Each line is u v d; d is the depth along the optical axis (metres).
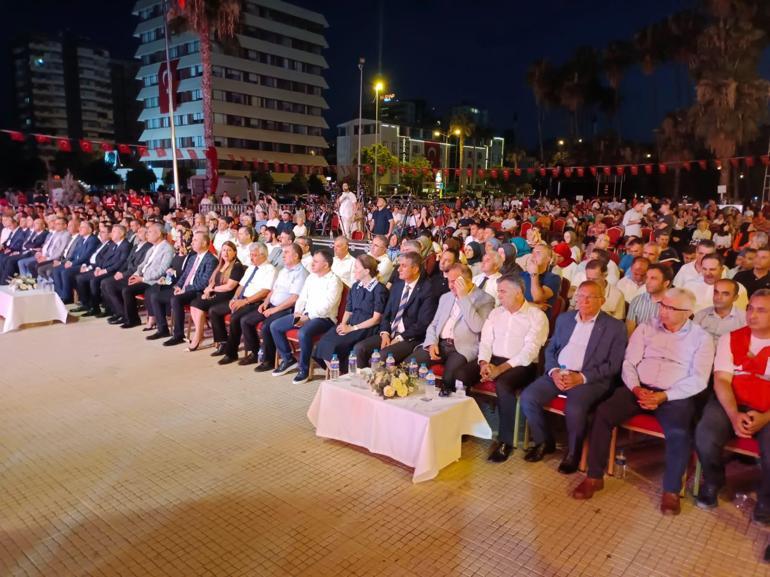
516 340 4.50
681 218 16.05
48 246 10.38
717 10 28.77
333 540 3.22
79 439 4.53
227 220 11.48
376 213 13.93
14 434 4.61
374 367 4.39
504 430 4.30
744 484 3.87
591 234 10.41
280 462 4.17
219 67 63.44
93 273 8.90
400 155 78.19
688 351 3.80
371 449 4.15
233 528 3.34
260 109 68.06
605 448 3.74
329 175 66.06
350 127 77.81
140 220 12.75
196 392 5.57
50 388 5.64
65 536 3.26
